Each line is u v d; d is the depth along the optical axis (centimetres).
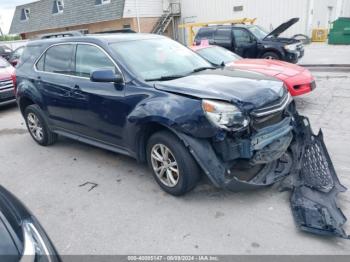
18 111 856
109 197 376
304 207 311
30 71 525
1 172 471
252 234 296
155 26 2519
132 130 371
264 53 1133
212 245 287
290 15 1995
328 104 683
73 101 446
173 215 332
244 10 2158
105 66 408
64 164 479
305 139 393
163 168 362
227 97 314
